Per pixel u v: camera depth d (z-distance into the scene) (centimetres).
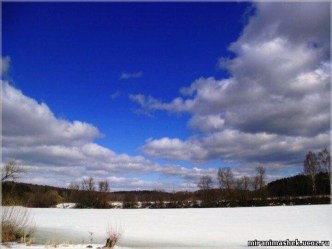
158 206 8294
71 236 2728
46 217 4653
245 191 8375
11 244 2066
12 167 3080
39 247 1955
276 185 8206
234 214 4553
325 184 7450
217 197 8650
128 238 2516
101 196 8275
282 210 4991
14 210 2278
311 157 7638
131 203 8500
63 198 8081
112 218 4425
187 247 2119
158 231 2922
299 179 7869
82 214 5256
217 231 2841
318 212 4456
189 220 3897
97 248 1989
